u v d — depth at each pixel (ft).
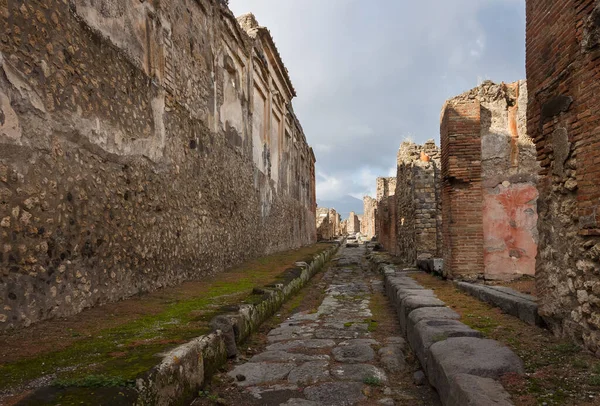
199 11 28.58
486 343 11.09
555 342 11.83
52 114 13.66
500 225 25.94
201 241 27.30
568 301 11.86
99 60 16.60
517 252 25.70
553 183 12.66
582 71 11.02
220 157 32.12
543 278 13.20
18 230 12.07
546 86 12.85
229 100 35.42
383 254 58.80
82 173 15.14
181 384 9.64
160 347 10.45
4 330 11.54
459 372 9.20
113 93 17.54
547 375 9.15
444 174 27.66
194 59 27.32
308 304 25.38
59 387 7.61
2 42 11.77
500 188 26.04
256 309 17.75
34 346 10.46
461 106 26.32
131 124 18.90
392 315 21.71
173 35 24.08
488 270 25.76
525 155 25.91
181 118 24.77
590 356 10.42
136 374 8.28
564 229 12.08
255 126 45.55
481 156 26.25
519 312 14.87
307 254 52.19
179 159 24.22
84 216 15.14
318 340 16.47
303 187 86.48
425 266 33.04
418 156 40.65
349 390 11.16
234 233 35.55
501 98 26.32
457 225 26.07
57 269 13.64
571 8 11.47
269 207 52.11
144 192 19.83
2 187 11.57
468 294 20.65
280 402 10.48
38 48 13.16
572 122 11.56
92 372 8.43
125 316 14.47
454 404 8.57
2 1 11.85
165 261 21.85
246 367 13.00
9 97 11.93
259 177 46.68
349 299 26.99
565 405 7.61
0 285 11.46
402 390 11.35
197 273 26.40
